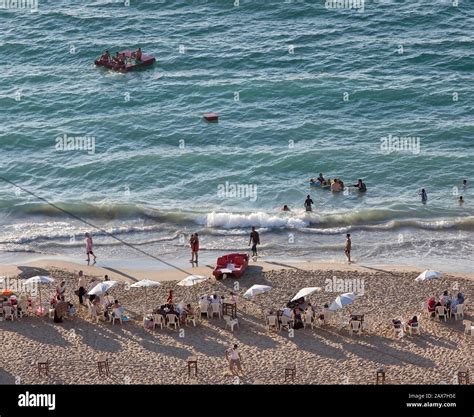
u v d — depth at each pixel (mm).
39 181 179750
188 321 126562
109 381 112812
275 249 153375
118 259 150625
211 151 189000
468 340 121500
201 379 113000
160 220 163875
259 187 175750
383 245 153875
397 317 127688
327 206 167500
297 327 124750
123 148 192500
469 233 157500
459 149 187500
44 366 115688
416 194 171500
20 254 153125
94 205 168125
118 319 126875
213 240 157000
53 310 128500
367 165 181875
